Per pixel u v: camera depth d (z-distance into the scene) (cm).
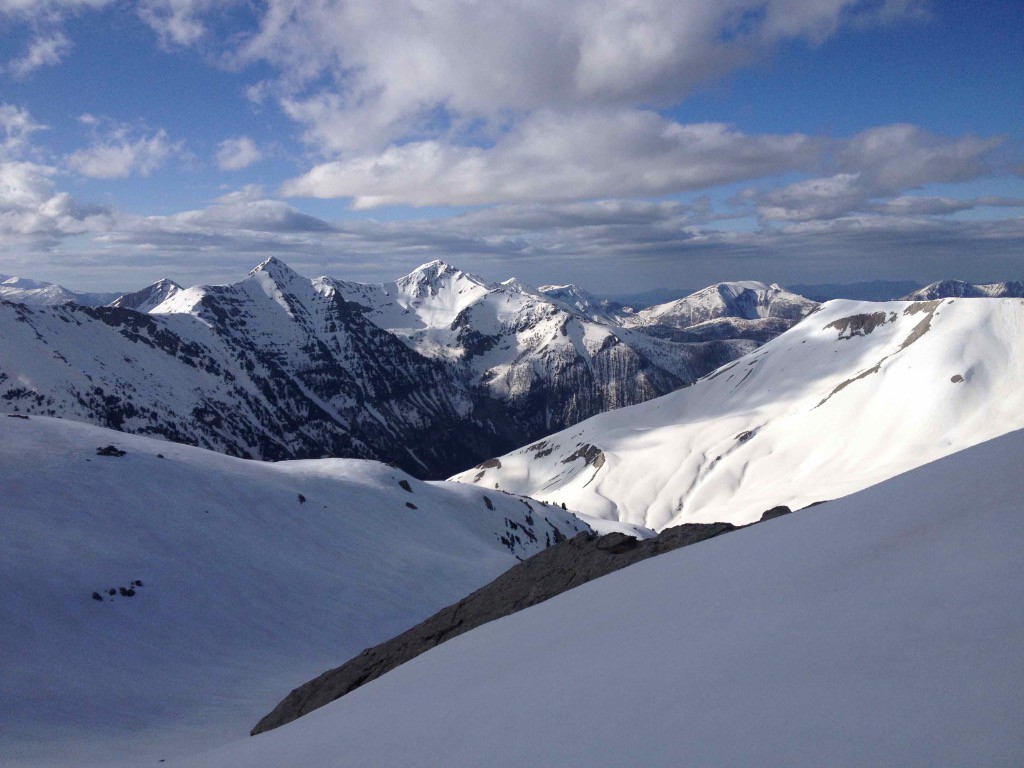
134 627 4256
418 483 11419
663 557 1469
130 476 6444
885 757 387
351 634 5250
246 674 4056
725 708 537
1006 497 820
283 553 6288
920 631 562
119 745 2617
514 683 891
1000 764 340
